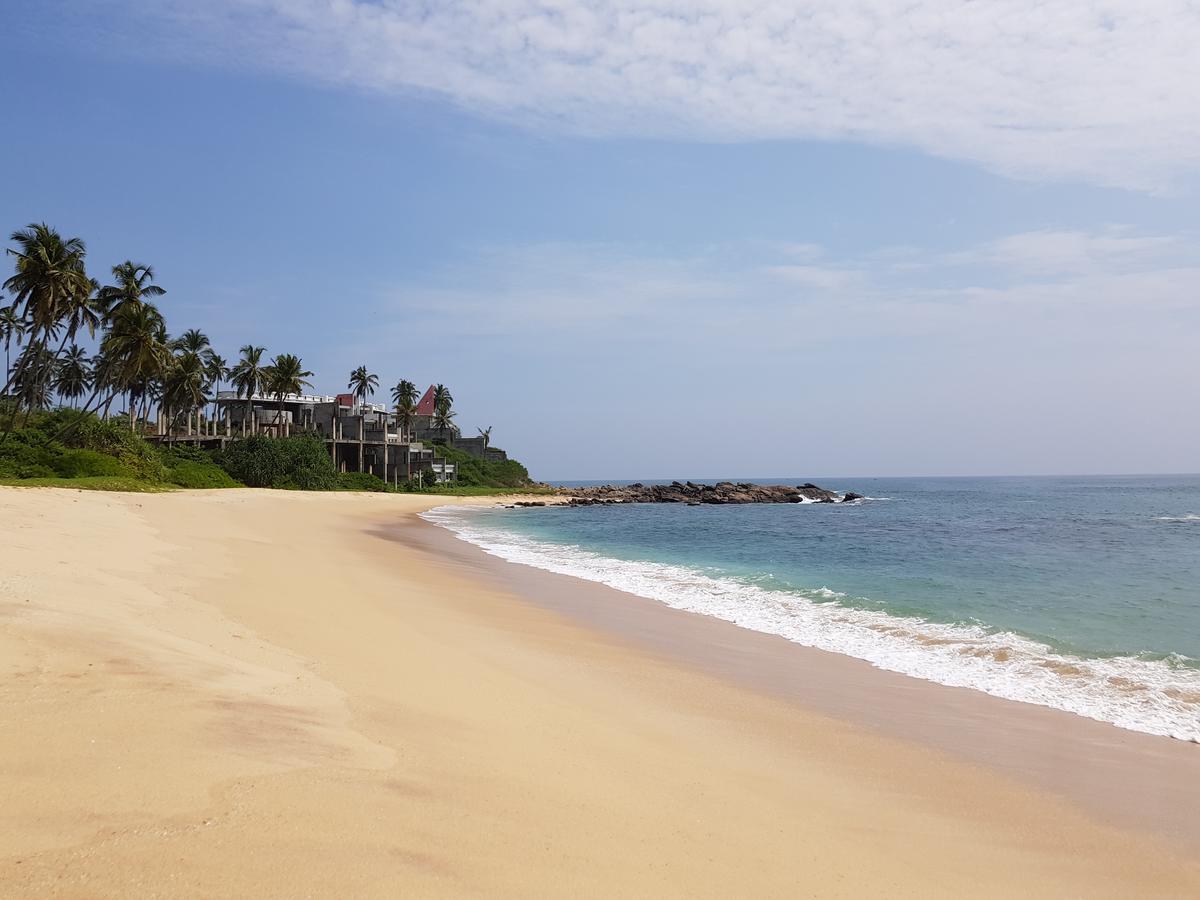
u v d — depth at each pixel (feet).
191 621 31.17
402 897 11.91
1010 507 254.27
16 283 152.56
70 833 12.25
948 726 27.96
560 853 14.52
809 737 25.98
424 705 23.73
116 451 177.99
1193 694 32.19
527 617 47.26
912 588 63.67
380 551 83.66
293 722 19.30
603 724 24.86
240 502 156.66
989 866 16.98
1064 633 44.65
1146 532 136.05
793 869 15.53
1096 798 21.58
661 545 112.37
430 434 456.86
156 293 190.60
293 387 297.33
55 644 22.29
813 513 233.55
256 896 11.29
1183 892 16.34
